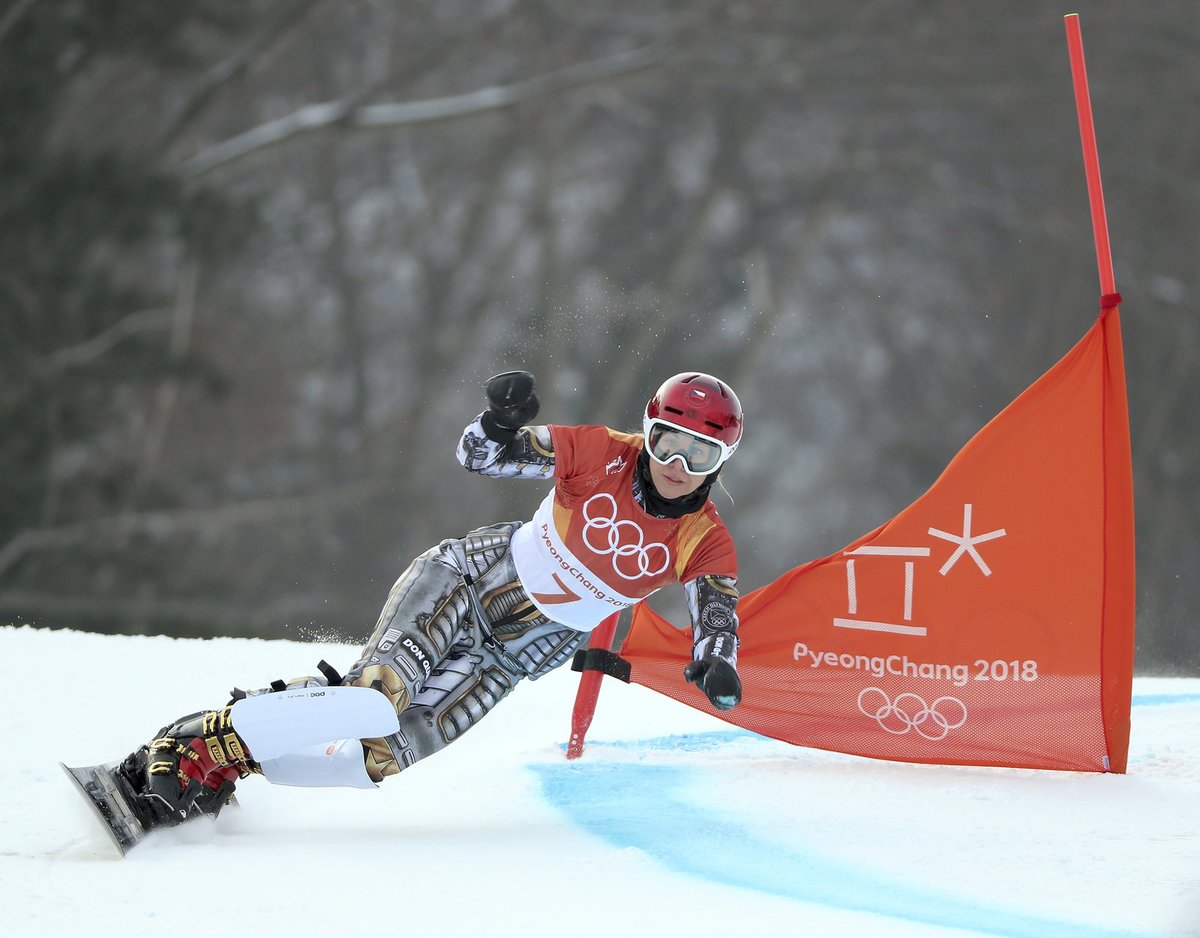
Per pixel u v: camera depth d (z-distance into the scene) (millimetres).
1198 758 19594
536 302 111375
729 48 108688
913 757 19812
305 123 101625
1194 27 108125
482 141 113188
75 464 95000
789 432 112500
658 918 12898
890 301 113688
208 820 16109
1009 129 111688
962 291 113500
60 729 21344
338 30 112500
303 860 14797
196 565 96250
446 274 113562
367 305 112625
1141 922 12922
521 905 13203
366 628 99000
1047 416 19219
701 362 111750
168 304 93438
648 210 114562
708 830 16219
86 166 87875
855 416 112750
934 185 112000
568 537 16625
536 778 19156
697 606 16734
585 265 113062
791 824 16453
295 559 100000
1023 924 12906
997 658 19406
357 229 113500
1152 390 107750
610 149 116188
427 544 102812
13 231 87562
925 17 108875
